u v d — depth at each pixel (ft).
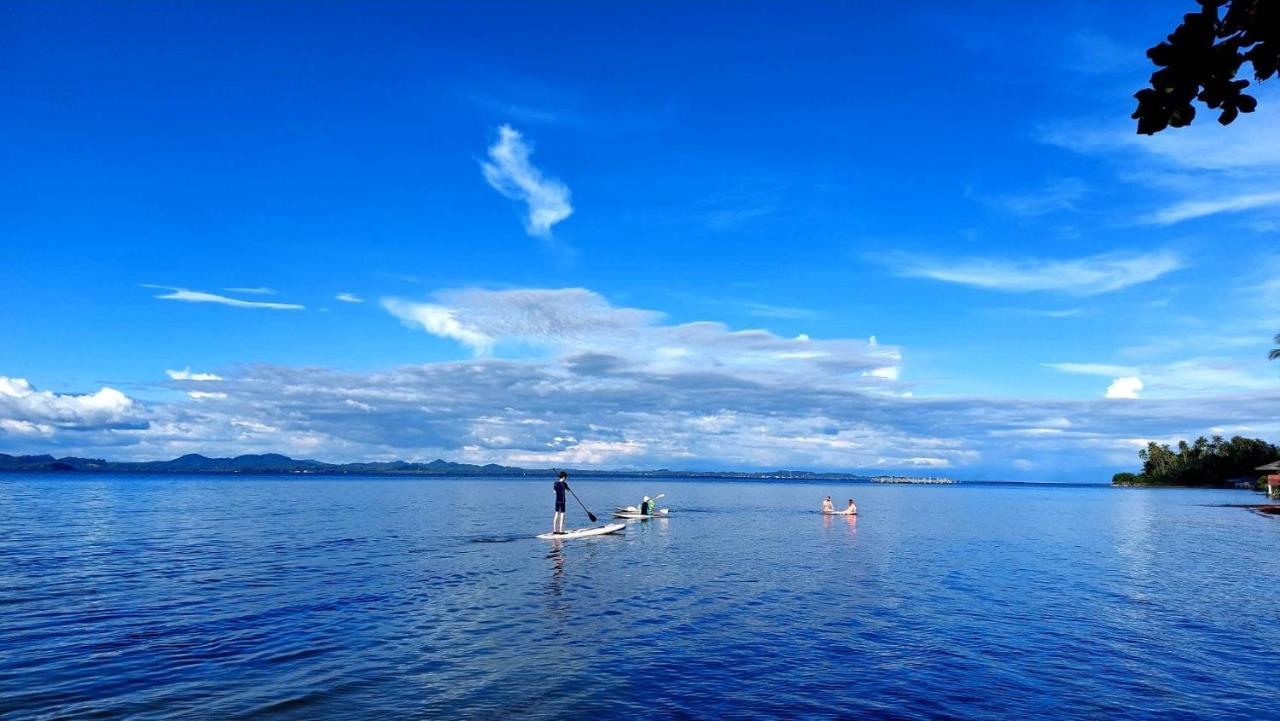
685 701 36.65
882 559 95.09
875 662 44.16
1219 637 51.39
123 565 80.64
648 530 139.74
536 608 59.31
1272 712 35.81
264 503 228.63
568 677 40.34
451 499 274.16
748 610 59.67
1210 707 36.45
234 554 91.66
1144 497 375.45
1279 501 288.30
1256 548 114.21
